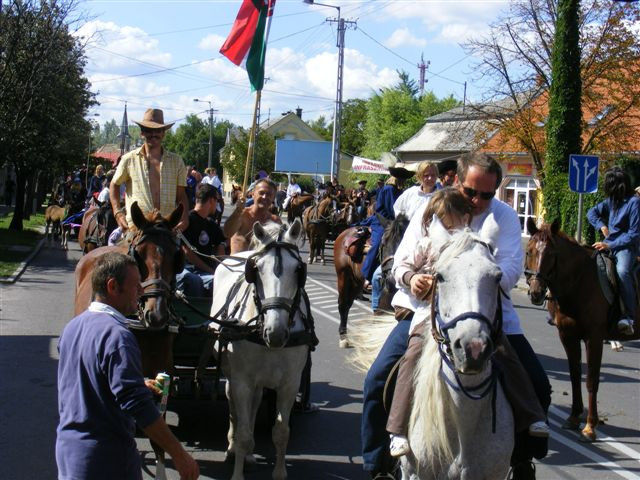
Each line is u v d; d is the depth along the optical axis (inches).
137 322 215.0
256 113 402.6
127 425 136.9
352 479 230.4
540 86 983.6
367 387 171.6
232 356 218.4
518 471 161.8
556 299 290.5
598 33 929.5
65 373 137.8
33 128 931.3
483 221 161.2
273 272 207.9
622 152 957.8
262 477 230.2
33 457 237.1
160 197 256.4
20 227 1045.8
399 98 2687.0
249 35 480.7
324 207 950.4
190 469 134.6
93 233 556.7
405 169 378.0
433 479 148.1
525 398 150.9
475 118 1080.8
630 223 307.3
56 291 595.5
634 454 265.3
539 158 1003.9
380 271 362.3
